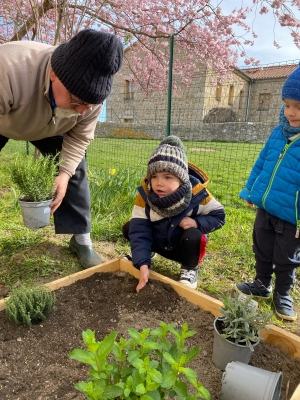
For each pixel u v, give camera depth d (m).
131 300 2.02
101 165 6.65
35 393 1.37
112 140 9.23
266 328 1.61
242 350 1.45
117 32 7.67
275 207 2.08
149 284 2.13
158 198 2.14
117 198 3.96
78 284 2.15
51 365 1.52
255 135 7.48
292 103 1.97
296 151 2.04
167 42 9.37
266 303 2.31
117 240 3.14
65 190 2.31
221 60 8.52
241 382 1.28
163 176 2.12
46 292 1.86
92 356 1.00
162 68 9.36
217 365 1.55
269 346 1.67
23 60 1.79
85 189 2.58
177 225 2.35
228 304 1.54
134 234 2.29
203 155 7.80
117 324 1.82
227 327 1.54
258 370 1.31
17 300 1.75
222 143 7.70
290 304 2.20
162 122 10.27
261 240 2.24
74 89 1.59
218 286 2.46
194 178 2.38
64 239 3.04
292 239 2.07
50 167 2.23
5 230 3.16
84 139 2.40
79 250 2.63
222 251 2.97
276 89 13.06
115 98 11.38
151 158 2.16
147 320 1.85
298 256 2.14
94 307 1.96
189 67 9.48
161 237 2.38
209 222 2.35
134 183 4.25
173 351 1.13
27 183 2.10
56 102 1.80
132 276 2.27
